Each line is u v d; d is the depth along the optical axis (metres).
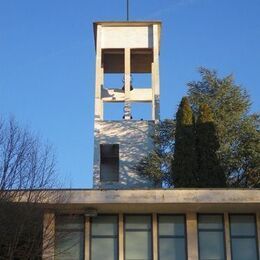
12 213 25.94
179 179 32.84
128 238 27.48
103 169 42.28
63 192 26.31
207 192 26.14
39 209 26.48
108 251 27.30
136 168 40.31
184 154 33.25
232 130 38.69
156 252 27.19
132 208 27.08
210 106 39.62
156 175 38.03
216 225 27.66
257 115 39.88
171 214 27.80
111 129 43.19
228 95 40.16
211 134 33.88
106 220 27.69
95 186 41.19
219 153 37.44
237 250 27.38
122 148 42.56
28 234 26.41
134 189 26.22
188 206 26.78
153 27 45.59
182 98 34.81
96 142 42.75
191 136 33.66
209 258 27.22
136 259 27.20
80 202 26.17
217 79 41.06
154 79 44.47
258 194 26.08
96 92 44.06
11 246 25.66
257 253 27.33
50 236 26.69
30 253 26.11
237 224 27.72
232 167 37.97
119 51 45.44
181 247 27.34
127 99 44.53
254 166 37.66
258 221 27.69
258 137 38.31
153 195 26.12
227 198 26.03
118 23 45.56
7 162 27.22
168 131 39.75
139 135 42.91
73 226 27.52
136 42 45.25
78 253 27.19
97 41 45.03
